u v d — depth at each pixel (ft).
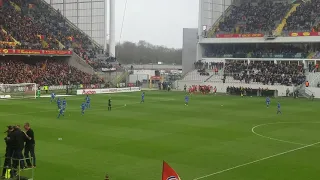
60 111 152.25
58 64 302.45
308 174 77.97
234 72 306.76
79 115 156.76
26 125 73.10
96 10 360.28
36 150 94.53
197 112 171.94
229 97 253.65
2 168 72.74
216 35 329.11
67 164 82.69
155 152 94.22
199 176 75.72
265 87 275.18
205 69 326.03
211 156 91.25
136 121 142.61
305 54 289.33
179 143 104.78
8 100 210.79
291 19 310.24
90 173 76.79
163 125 134.31
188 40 355.36
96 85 293.23
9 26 292.40
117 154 91.76
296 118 157.38
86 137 111.04
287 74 281.74
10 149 69.05
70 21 373.20
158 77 341.21
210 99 237.25
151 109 180.65
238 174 77.41
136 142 105.09
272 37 299.38
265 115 165.17
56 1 377.30
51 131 119.75
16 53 266.36
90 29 365.61
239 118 154.81
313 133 123.34
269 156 92.17
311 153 96.12
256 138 113.80
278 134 120.78
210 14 338.54
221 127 132.05
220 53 330.75
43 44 299.17
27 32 301.02
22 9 328.49
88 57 331.16
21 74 264.93
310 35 286.46
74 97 237.66
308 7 315.58
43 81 271.69
